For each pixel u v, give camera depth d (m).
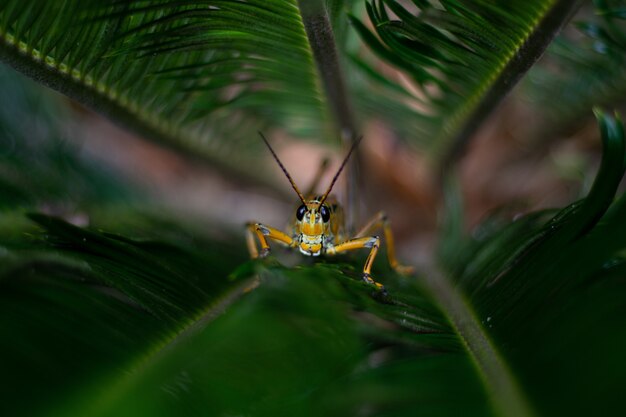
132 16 0.41
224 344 0.37
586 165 0.51
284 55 0.43
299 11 0.41
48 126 0.48
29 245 0.39
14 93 0.47
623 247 0.36
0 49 0.39
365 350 0.38
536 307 0.37
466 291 0.41
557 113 0.47
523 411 0.31
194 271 0.40
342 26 0.43
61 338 0.36
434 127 0.47
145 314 0.38
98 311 0.37
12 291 0.37
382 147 0.52
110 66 0.42
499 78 0.42
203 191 0.57
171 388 0.36
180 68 0.42
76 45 0.40
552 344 0.35
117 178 0.50
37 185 0.45
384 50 0.43
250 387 0.36
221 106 0.45
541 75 0.46
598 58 0.44
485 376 0.36
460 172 0.50
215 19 0.41
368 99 0.48
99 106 0.43
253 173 0.51
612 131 0.38
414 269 0.46
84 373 0.36
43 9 0.39
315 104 0.46
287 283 0.39
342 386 0.36
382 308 0.39
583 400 0.30
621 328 0.33
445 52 0.42
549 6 0.40
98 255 0.39
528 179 0.52
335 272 0.39
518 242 0.40
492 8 0.40
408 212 0.53
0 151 0.45
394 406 0.35
